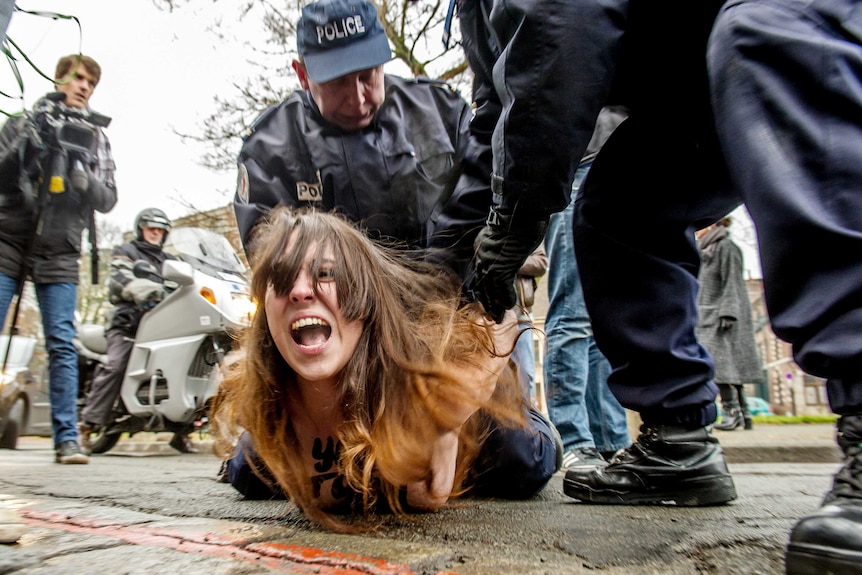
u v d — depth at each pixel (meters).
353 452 1.40
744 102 1.07
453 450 1.58
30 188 3.18
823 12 1.05
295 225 1.46
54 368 3.67
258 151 2.05
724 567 1.00
